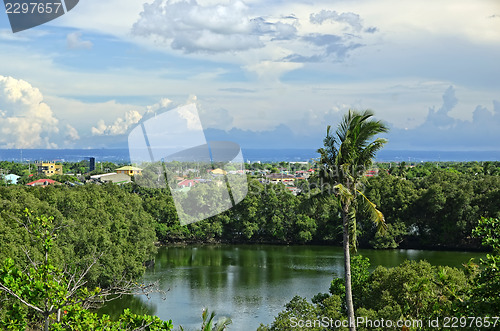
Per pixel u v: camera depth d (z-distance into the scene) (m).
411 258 78.38
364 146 22.84
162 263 75.81
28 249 38.97
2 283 13.73
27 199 52.59
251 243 98.94
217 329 24.45
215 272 68.06
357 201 23.20
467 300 17.61
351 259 37.47
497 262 17.03
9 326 13.79
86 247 51.06
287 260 78.00
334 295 33.41
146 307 49.75
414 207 91.88
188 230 94.62
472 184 91.00
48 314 13.81
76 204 59.84
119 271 53.59
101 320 14.45
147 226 70.50
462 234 91.25
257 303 51.22
